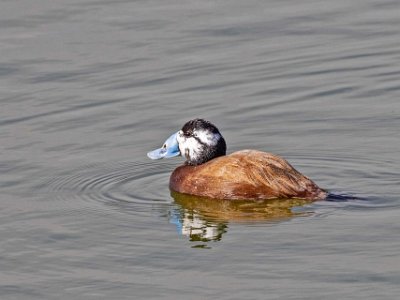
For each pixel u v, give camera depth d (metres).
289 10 22.41
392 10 22.31
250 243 13.20
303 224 13.61
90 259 13.11
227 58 20.50
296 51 20.72
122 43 21.09
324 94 18.91
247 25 21.72
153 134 17.48
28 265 13.05
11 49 21.00
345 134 17.09
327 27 21.62
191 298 12.02
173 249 13.23
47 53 20.80
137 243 13.48
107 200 15.02
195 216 14.28
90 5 22.89
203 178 15.01
